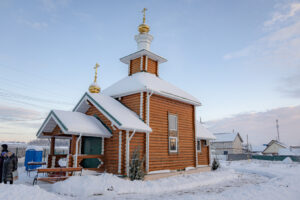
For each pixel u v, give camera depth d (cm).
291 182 1290
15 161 964
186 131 1691
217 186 1285
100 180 1011
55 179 1157
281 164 3512
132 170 1178
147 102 1402
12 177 943
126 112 1377
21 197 722
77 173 1130
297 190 1094
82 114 1362
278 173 2102
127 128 1202
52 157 1377
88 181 977
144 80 1549
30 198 731
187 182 1261
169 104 1577
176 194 1011
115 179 1064
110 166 1254
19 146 3759
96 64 1634
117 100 1574
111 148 1275
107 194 936
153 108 1439
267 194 952
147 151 1328
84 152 1409
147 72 1778
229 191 1010
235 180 1570
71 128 1141
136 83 1515
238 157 4653
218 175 1606
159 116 1472
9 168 935
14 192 744
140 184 1088
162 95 1505
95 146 1356
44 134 1355
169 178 1322
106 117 1325
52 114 1258
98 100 1374
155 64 1884
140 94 1440
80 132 1163
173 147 1538
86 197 888
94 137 1374
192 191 1101
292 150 6394
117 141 1250
